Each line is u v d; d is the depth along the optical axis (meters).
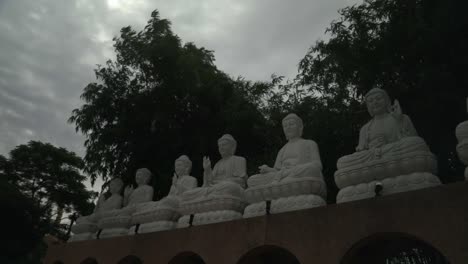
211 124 15.91
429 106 10.88
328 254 6.48
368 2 12.84
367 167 6.88
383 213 6.14
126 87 15.49
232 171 10.30
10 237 24.86
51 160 31.64
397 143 6.91
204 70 16.45
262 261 8.46
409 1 11.12
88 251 11.00
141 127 15.45
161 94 15.30
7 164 30.67
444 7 9.61
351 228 6.39
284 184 7.73
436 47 10.45
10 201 24.19
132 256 9.81
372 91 8.35
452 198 5.59
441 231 5.52
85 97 15.23
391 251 9.30
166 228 9.75
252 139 16.17
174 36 15.62
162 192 15.51
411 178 6.49
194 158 15.58
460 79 10.46
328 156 13.25
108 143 15.09
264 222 7.48
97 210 14.11
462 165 11.68
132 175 15.16
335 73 13.64
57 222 29.48
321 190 7.68
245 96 17.30
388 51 11.56
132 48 15.75
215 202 8.66
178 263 9.02
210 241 8.15
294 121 9.65
